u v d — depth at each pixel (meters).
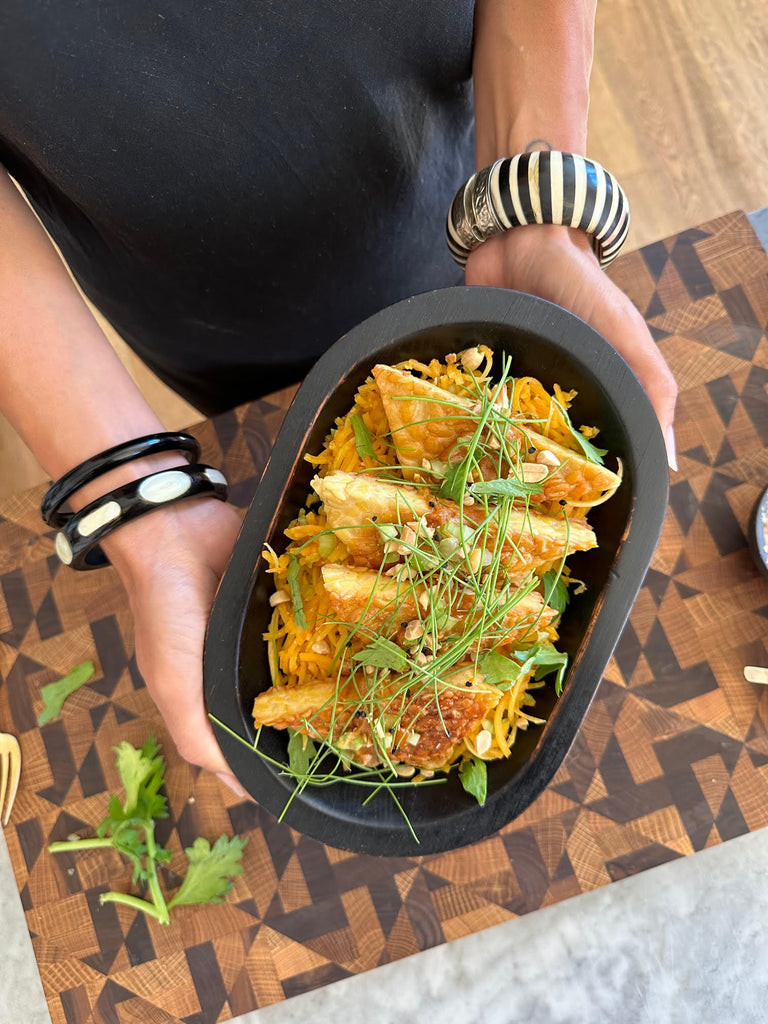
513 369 0.41
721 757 0.55
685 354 0.59
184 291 0.53
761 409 0.58
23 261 0.43
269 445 0.60
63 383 0.42
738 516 0.57
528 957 0.67
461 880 0.56
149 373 0.89
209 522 0.45
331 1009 0.67
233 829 0.57
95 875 0.58
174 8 0.39
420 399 0.38
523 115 0.46
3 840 0.72
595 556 0.40
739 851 0.67
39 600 0.61
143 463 0.43
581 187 0.41
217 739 0.40
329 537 0.40
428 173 0.54
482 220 0.44
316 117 0.46
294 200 0.49
